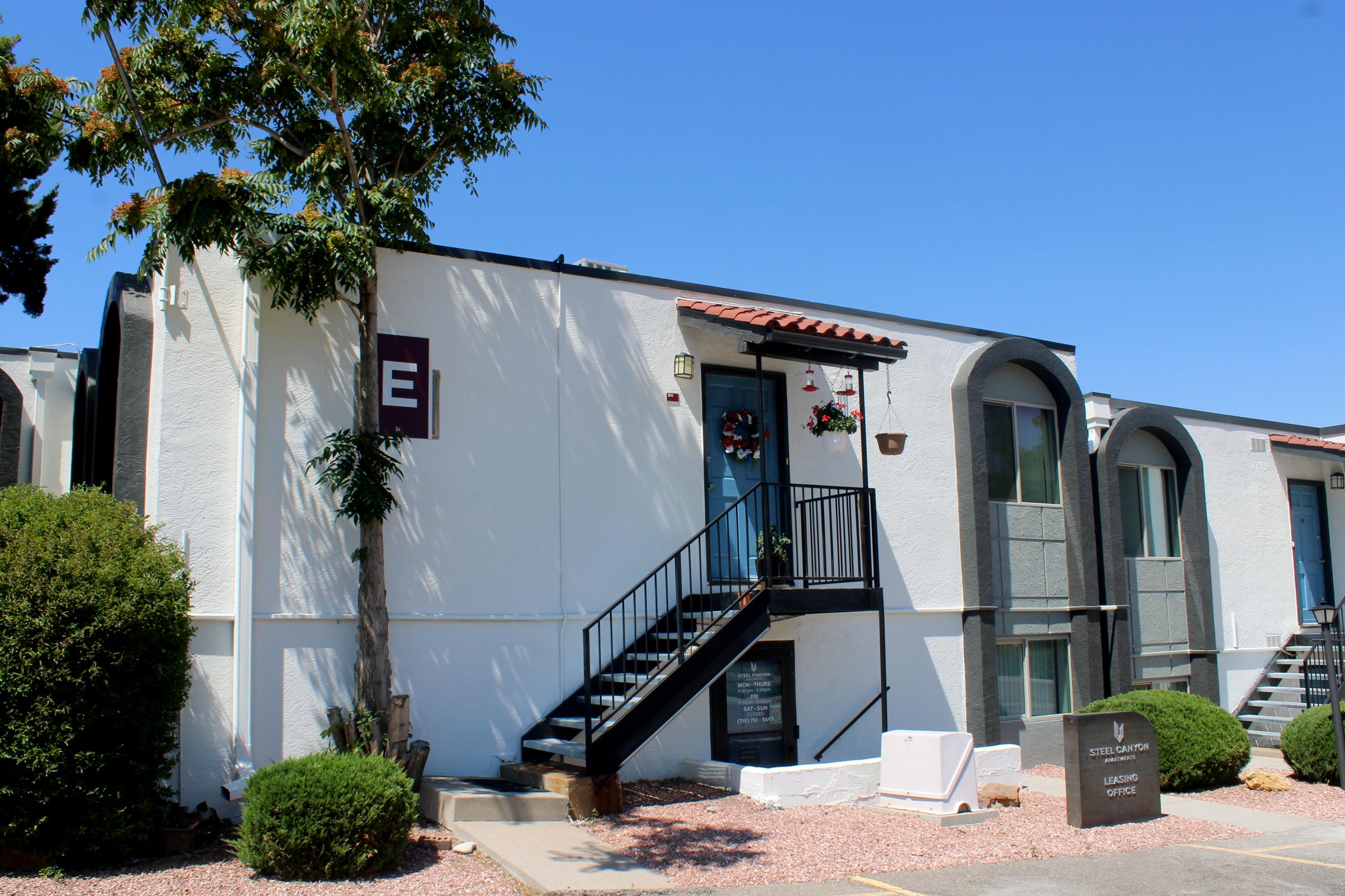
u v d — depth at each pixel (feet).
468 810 26.61
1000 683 43.55
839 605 34.63
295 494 29.78
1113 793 29.96
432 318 32.40
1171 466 51.57
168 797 25.81
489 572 32.19
